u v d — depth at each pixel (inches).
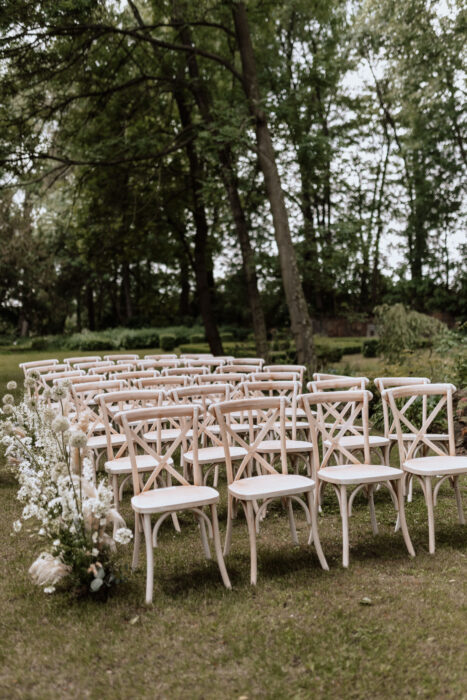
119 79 591.2
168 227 698.2
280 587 145.8
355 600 137.5
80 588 143.3
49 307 1460.4
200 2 520.7
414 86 749.9
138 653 117.9
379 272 1185.4
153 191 615.8
